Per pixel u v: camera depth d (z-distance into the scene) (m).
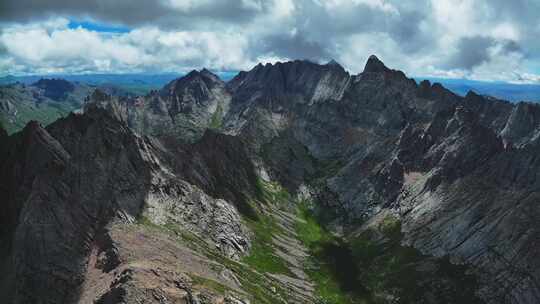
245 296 142.75
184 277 130.38
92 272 137.75
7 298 135.38
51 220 151.00
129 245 147.38
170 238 174.88
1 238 162.38
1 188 177.00
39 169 170.88
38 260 141.00
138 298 111.38
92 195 169.00
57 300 131.25
